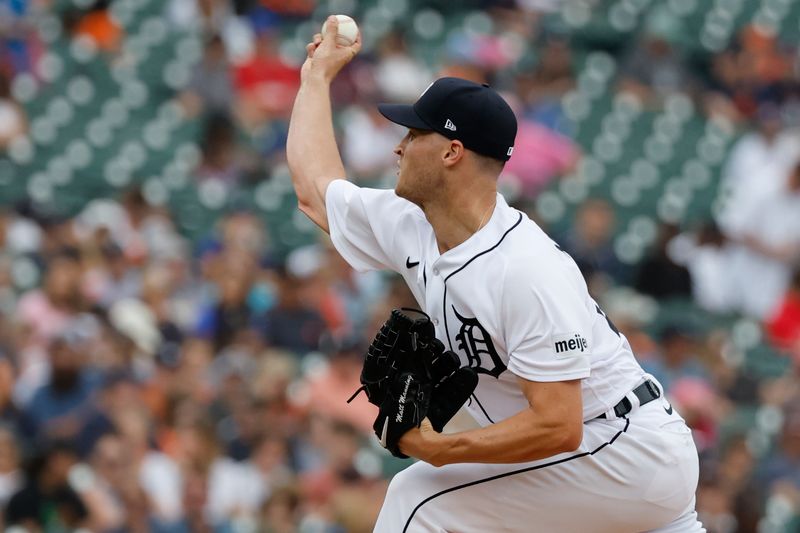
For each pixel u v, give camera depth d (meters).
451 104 14.10
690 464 14.96
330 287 39.06
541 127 51.66
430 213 14.46
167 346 36.00
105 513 29.55
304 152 16.31
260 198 45.09
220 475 31.34
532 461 14.14
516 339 13.84
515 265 13.87
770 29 61.19
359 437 32.84
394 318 14.17
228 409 33.12
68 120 46.94
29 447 30.61
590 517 14.76
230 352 36.16
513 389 14.61
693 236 48.25
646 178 51.69
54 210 42.75
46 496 29.44
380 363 14.20
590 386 14.56
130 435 30.83
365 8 56.19
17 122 46.00
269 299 38.47
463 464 14.91
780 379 41.34
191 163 46.25
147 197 43.66
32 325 34.97
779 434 37.75
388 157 48.28
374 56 51.84
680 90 56.25
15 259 38.38
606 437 14.58
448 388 14.09
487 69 54.34
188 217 43.75
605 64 56.81
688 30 59.69
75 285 36.00
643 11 59.81
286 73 50.03
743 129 54.53
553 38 56.75
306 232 44.16
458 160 14.16
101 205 42.56
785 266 47.47
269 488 31.25
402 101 51.16
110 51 49.94
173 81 49.28
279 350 36.81
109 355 33.22
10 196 43.69
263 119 48.34
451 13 57.25
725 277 46.56
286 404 33.72
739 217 48.69
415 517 14.87
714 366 40.34
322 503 31.28
